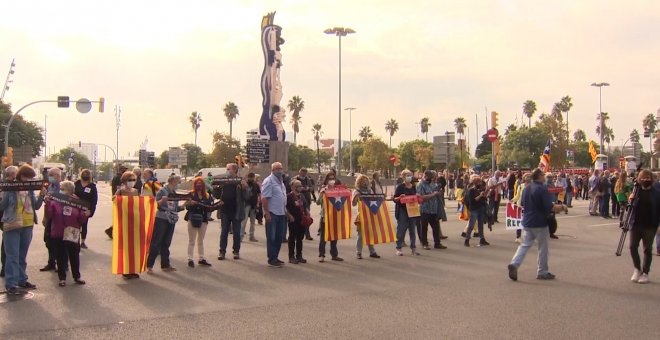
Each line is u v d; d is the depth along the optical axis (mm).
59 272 8953
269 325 6719
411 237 12586
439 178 26094
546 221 9484
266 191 10906
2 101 60625
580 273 10133
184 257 11961
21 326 6648
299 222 11289
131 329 6539
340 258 11867
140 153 46594
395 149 99312
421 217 13406
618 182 18453
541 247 9586
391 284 9203
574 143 105750
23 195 8469
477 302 7883
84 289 8734
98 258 11695
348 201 11938
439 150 26344
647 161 59062
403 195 12594
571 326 6641
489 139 29844
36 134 65625
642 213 9258
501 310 7414
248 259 11797
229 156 68188
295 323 6812
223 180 11727
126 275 9625
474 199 13953
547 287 8906
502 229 18188
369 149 81812
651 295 8320
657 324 6738
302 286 9055
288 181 16047
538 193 9438
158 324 6758
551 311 7363
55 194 8922
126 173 9914
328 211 11680
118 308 7547
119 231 9492
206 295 8375
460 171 33969
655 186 9453
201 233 10984
